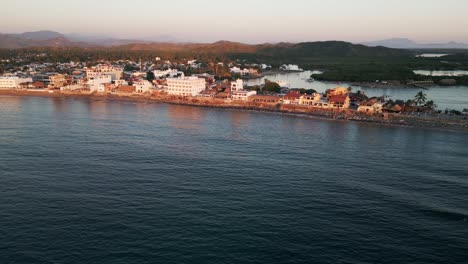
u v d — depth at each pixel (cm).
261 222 8269
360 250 7300
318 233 7875
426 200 9681
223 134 16350
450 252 7331
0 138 14900
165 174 11138
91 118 19538
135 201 9194
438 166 12375
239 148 14088
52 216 8338
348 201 9512
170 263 6650
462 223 8500
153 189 9975
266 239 7556
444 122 18675
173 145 14362
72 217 8306
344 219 8538
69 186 10094
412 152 13950
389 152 13900
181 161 12394
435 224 8425
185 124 18450
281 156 13162
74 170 11350
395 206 9281
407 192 10175
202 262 6706
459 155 13675
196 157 12875
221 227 7988
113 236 7525
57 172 11156
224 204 9138
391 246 7475
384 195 9931
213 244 7312
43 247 7106
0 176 10731
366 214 8819
